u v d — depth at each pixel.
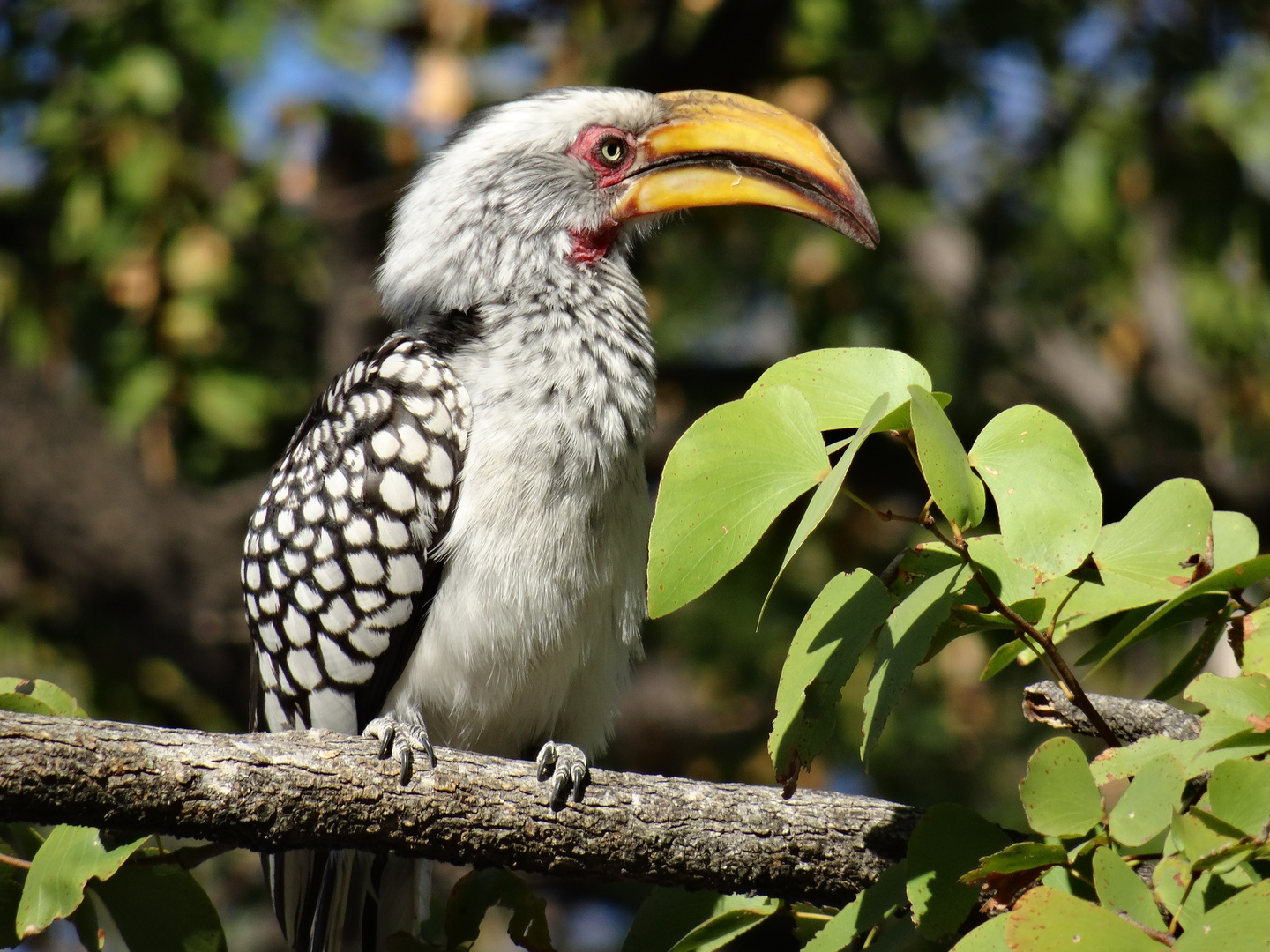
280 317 16.31
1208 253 15.32
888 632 4.70
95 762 4.80
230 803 5.00
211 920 5.59
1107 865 4.20
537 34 15.27
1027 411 4.58
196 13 13.72
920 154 17.86
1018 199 16.89
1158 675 14.52
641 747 15.89
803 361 4.86
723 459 4.62
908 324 16.20
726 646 15.45
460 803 5.39
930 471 4.31
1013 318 17.61
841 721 14.39
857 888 5.65
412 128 14.48
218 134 14.09
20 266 15.00
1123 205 15.59
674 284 17.50
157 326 14.30
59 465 14.35
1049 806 4.47
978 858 4.74
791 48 15.15
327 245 15.05
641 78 14.30
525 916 5.91
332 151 15.30
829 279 15.93
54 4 14.55
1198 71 15.48
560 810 5.48
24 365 14.58
